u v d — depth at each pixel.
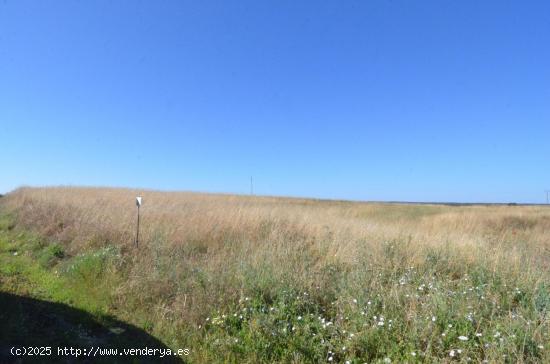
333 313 5.50
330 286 6.23
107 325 5.36
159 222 10.28
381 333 4.72
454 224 16.56
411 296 5.46
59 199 15.65
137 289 6.23
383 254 7.72
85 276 7.00
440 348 4.34
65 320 5.38
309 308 5.63
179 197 25.38
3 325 4.87
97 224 9.73
